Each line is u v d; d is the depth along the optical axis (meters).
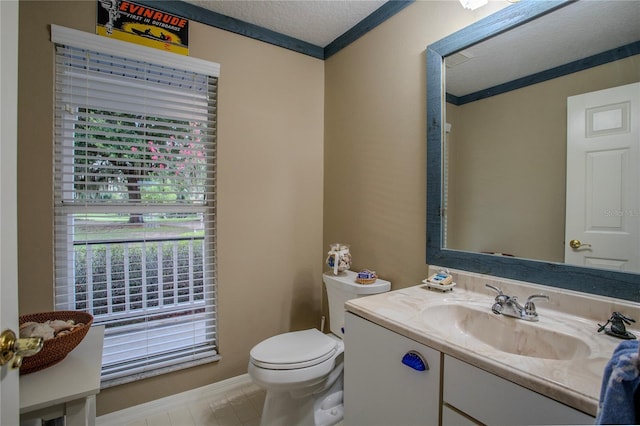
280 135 2.08
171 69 1.72
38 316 1.15
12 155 0.62
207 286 1.88
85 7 1.51
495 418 0.72
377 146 1.80
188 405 1.74
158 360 1.72
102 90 1.55
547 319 1.01
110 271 1.59
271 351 1.44
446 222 1.43
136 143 1.64
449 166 1.42
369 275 1.66
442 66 1.43
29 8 1.39
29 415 0.80
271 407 1.48
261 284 2.03
